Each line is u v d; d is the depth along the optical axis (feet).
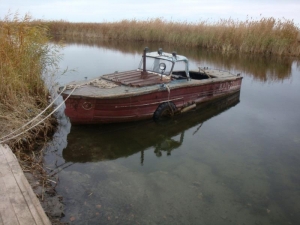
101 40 100.89
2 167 14.58
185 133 24.04
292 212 14.92
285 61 60.29
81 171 17.61
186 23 91.30
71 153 19.86
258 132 24.43
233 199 15.69
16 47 26.27
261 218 14.37
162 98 25.27
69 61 55.88
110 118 22.98
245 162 19.51
